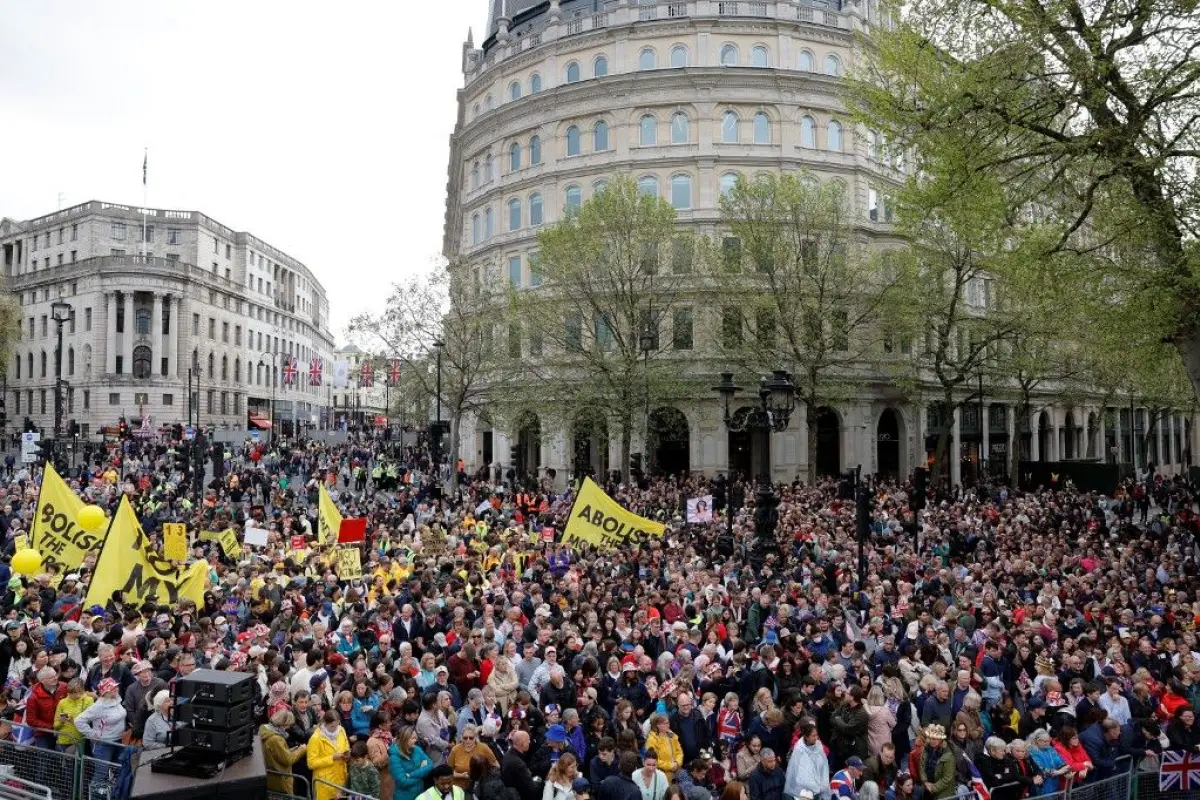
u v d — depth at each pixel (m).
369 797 8.54
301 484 49.66
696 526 28.19
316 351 145.00
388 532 25.19
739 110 53.75
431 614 14.85
